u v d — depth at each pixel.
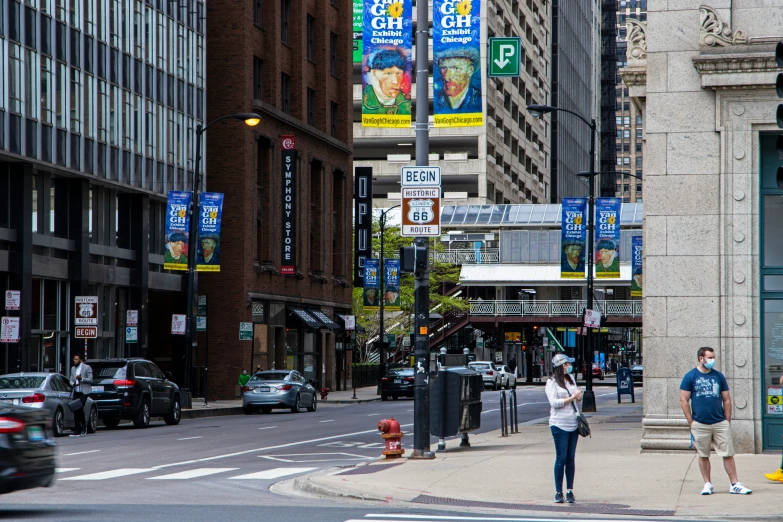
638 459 20.47
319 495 17.03
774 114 21.11
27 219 42.97
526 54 118.00
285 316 62.94
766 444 21.00
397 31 22.78
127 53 50.28
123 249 50.97
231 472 20.84
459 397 23.62
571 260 44.06
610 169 190.88
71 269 46.66
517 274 89.19
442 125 23.05
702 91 21.48
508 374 77.69
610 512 14.64
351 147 73.88
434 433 23.52
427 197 21.23
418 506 15.47
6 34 40.88
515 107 115.50
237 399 56.56
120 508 15.07
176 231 44.34
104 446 27.03
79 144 46.00
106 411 33.78
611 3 191.38
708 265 21.31
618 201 44.22
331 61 71.75
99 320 49.06
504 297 94.69
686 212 21.45
